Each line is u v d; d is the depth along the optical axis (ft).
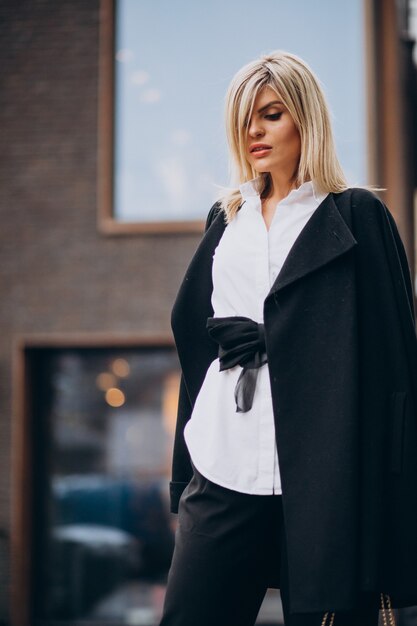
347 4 29.71
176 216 30.45
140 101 30.78
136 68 30.81
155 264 30.30
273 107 7.89
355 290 7.59
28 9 31.32
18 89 31.14
